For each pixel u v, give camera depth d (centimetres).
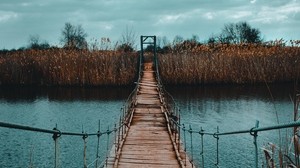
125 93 3947
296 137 453
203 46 4162
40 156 1839
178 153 1244
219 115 2806
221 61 3969
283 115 2689
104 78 4003
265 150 504
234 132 670
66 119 2772
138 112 2209
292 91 3666
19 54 4547
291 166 455
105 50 4184
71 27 9881
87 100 3584
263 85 3928
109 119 2752
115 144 1350
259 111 2881
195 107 3133
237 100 3409
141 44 5059
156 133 1644
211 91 3934
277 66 3900
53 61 4159
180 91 3950
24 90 4228
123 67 4025
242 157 1756
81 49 4394
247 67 3962
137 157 1235
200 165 1656
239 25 10200
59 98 3722
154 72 4694
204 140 2083
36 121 2705
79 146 2016
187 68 3956
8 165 1697
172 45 4397
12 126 420
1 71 4322
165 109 2194
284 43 4019
